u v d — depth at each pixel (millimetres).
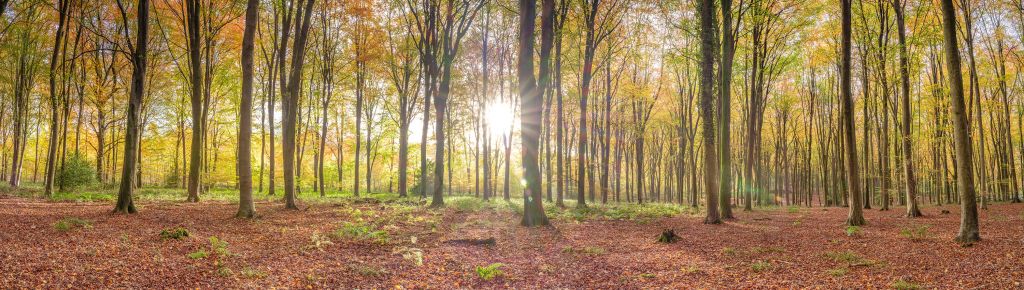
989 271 7020
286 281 6766
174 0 22672
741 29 23094
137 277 6246
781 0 20781
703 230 14070
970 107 22234
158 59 26781
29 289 5297
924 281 6727
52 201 16859
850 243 10703
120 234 9102
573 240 11625
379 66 29391
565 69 26016
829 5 21297
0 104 32969
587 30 22453
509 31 28312
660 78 30156
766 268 8062
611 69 29422
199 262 7309
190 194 19109
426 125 25203
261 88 32281
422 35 23359
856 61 23141
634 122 32250
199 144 19188
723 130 18797
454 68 31234
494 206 22125
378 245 9953
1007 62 26453
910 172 19109
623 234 12891
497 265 7898
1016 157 40969
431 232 12242
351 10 24531
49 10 22156
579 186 23297
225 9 21500
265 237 10344
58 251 7137
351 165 50500
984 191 22312
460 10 22031
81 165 27047
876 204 39594
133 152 13266
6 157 39000
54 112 19984
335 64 29984
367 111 35938
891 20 21484
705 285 7102
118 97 29219
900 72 19672
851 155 15078
